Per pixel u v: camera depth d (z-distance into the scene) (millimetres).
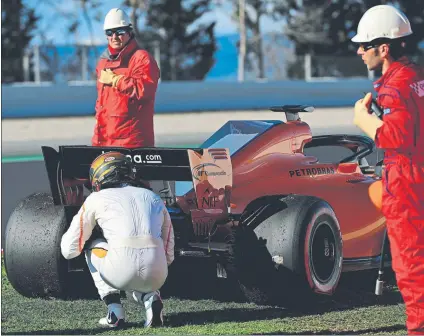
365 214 26875
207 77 176625
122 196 21234
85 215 21172
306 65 147125
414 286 18156
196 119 97812
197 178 22938
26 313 23688
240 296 25531
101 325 22078
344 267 26406
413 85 18062
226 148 23516
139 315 23344
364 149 28859
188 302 24938
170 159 23172
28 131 84875
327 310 24031
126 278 20906
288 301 23859
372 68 18953
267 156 25391
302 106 26594
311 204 23688
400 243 18250
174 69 147750
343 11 183125
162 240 21438
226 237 24500
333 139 28922
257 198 24391
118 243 20875
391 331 21578
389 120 17906
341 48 183875
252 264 23516
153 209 21266
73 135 81125
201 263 25922
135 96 27344
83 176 24375
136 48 27938
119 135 27844
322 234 24062
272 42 160875
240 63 162625
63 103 103938
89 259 21828
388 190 18297
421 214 18094
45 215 25156
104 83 27562
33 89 102188
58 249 24734
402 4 172375
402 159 18125
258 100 115250
